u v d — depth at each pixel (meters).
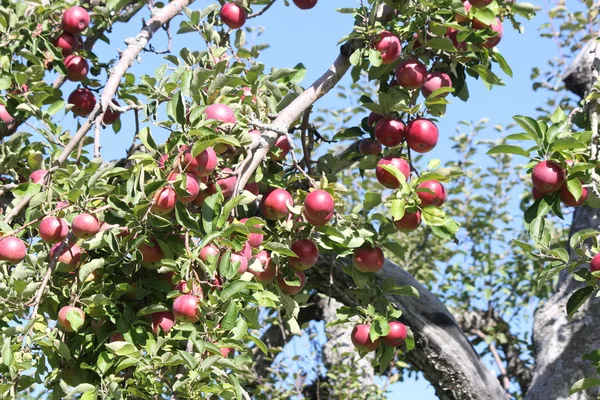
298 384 6.99
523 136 3.26
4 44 3.97
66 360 3.23
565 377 4.68
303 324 7.13
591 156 3.23
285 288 3.41
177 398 2.78
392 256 8.44
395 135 3.55
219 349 2.77
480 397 4.36
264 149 3.19
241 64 3.83
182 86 3.25
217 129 3.10
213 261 2.86
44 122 3.78
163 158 3.02
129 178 2.99
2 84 3.88
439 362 4.36
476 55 3.80
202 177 3.05
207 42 3.76
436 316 4.39
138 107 3.34
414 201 3.33
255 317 3.00
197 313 2.82
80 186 2.96
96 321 3.22
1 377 3.09
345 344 7.35
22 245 3.04
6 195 4.01
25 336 2.93
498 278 8.56
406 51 3.70
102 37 4.45
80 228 2.93
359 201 8.57
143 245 3.08
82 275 3.03
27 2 4.05
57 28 4.20
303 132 3.79
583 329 4.77
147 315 3.19
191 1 3.89
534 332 5.01
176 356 2.73
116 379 2.88
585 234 3.31
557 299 5.03
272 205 3.31
